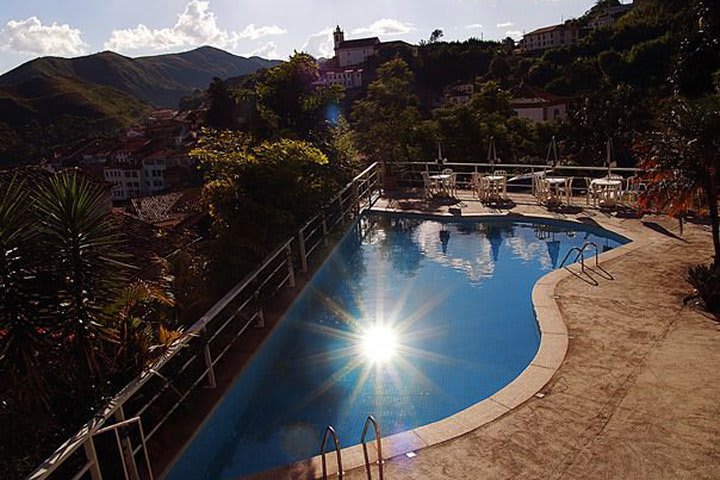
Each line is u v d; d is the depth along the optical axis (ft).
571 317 23.62
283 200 29.40
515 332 25.62
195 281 25.79
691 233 34.81
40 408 13.34
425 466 14.89
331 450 17.87
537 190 47.78
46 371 13.78
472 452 15.34
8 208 13.25
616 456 14.67
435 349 24.52
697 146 23.20
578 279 28.27
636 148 26.58
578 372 19.11
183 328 19.99
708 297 23.54
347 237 42.60
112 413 13.56
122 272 15.43
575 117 134.82
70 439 12.26
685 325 22.20
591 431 15.84
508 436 15.93
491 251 37.88
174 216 75.66
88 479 14.34
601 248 35.91
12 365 12.82
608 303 24.90
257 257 27.09
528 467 14.55
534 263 34.81
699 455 14.47
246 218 27.17
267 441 18.67
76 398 14.84
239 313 24.38
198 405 18.75
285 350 25.58
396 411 19.93
